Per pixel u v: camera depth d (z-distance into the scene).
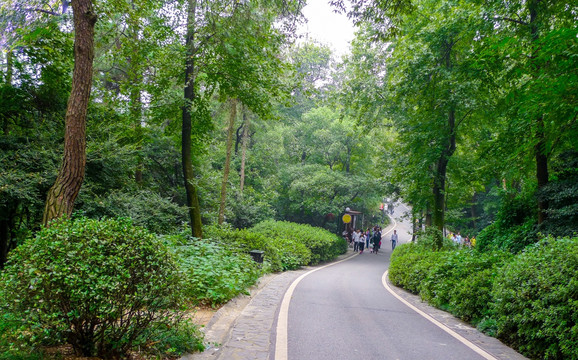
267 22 12.58
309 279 14.43
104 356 4.17
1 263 13.11
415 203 21.08
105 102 15.14
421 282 11.34
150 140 19.30
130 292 4.07
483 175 15.16
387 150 26.48
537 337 5.63
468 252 10.94
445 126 17.36
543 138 9.70
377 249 34.78
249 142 37.56
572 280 5.22
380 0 8.39
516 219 16.44
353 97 19.31
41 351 3.91
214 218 23.98
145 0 12.25
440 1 15.23
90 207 12.16
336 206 33.91
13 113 12.72
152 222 14.05
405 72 15.91
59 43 12.77
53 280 3.64
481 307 7.70
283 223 28.34
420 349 5.71
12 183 10.62
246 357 4.93
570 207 11.91
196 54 13.98
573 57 7.48
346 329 6.69
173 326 4.80
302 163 40.75
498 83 13.46
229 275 9.14
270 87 14.20
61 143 12.63
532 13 12.27
